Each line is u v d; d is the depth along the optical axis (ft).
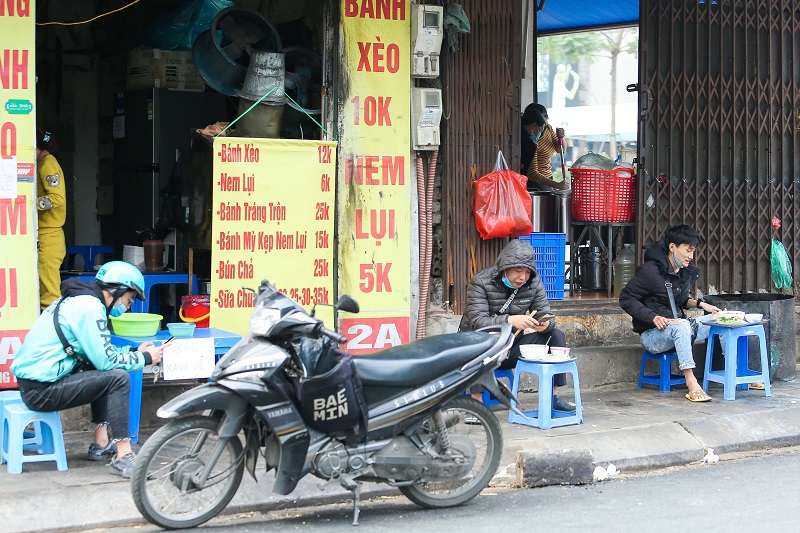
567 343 30.04
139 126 31.24
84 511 18.11
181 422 17.44
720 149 32.07
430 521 18.15
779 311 30.17
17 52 22.52
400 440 18.39
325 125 26.30
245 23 26.50
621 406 26.73
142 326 21.72
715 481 21.31
